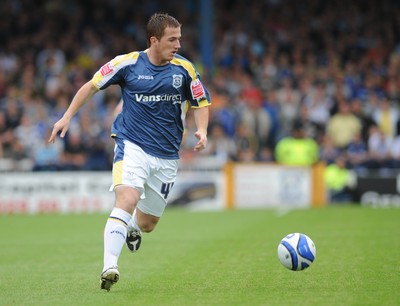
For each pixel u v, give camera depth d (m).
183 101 28.33
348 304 23.48
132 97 27.73
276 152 78.81
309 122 79.38
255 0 100.69
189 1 102.88
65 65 92.12
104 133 77.94
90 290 27.27
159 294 25.92
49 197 72.31
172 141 28.23
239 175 73.62
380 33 96.94
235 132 80.56
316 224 53.09
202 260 35.56
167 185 28.66
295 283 27.83
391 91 86.50
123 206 26.55
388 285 27.08
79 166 74.31
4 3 99.19
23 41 94.81
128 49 94.50
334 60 92.19
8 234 51.12
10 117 79.00
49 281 29.95
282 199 73.88
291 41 95.25
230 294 25.69
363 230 48.19
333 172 73.81
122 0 100.75
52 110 82.25
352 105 80.00
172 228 52.97
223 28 99.38
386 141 76.50
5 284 29.34
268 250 38.75
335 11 99.06
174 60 27.97
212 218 60.88
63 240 46.84
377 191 73.12
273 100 82.69
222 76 89.31
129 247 30.67
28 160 75.31
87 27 97.44
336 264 32.75
